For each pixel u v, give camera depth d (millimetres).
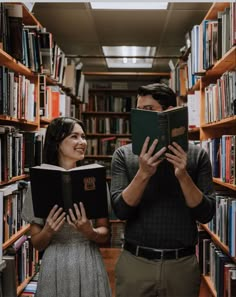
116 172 1739
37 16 3873
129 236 1720
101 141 6266
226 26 2312
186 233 1664
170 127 1459
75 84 4852
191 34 3373
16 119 2461
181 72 4273
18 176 2551
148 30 4352
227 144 2400
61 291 1621
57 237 1677
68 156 1728
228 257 2525
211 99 2887
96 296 1639
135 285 1680
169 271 1649
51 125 1758
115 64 6188
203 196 1594
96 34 4520
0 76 2072
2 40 2197
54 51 3572
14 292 1929
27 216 1710
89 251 1678
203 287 2947
